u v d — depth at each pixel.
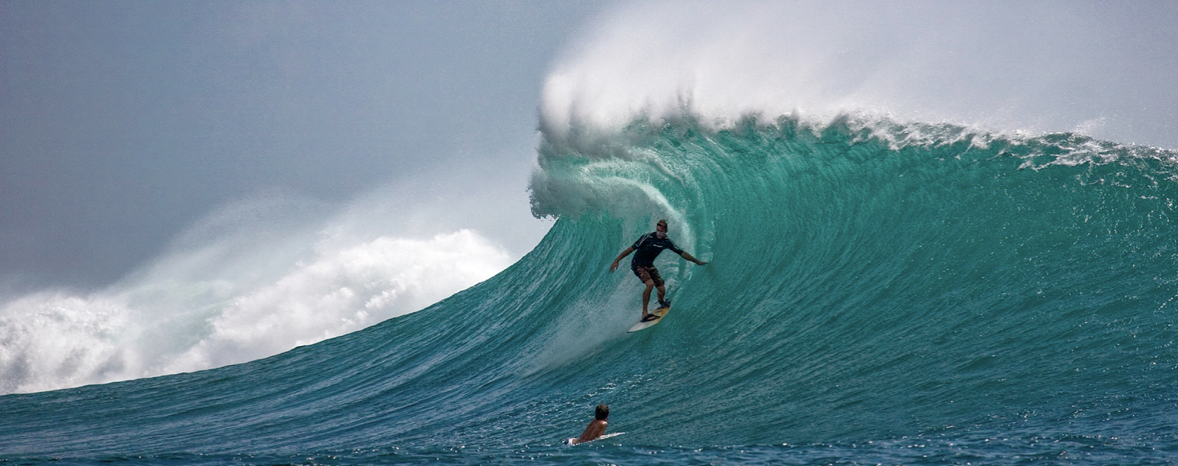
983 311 32.16
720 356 36.72
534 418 35.09
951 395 26.61
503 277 67.12
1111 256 32.75
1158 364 25.56
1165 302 28.84
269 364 64.06
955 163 41.81
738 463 22.88
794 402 29.31
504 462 24.33
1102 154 38.28
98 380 71.25
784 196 46.84
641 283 47.25
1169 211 33.97
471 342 54.84
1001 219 37.41
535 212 61.62
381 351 60.66
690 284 44.94
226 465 24.62
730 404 30.78
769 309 39.53
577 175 57.50
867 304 36.19
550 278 57.62
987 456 21.23
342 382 54.38
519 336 51.59
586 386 38.03
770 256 44.09
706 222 49.19
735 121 49.84
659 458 24.08
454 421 37.69
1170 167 36.28
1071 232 34.91
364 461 25.02
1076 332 28.62
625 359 39.94
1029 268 33.72
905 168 43.25
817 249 42.56
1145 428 21.83
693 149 51.03
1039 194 37.81
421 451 26.36
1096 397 24.39
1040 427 22.97
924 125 44.69
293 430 42.22
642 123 52.62
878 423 25.53
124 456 26.70
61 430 50.41
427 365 53.19
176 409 53.72
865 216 42.53
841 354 32.84
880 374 29.80
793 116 48.12
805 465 22.08
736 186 49.09
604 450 25.75
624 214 53.91
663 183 52.44
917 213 40.62
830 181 45.62
